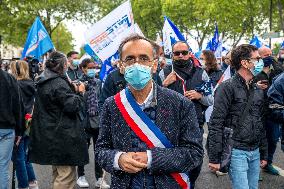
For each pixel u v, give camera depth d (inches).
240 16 1059.3
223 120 146.5
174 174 98.0
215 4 1049.5
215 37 406.6
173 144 98.2
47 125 178.7
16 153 205.0
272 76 249.0
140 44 97.3
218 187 238.7
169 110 97.5
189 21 1459.2
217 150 144.6
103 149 99.8
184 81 193.9
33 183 230.8
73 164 179.9
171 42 240.4
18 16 967.6
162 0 1567.4
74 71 307.0
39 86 181.3
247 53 145.7
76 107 175.9
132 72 94.0
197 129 100.0
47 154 178.2
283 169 272.1
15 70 219.0
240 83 148.0
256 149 151.0
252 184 154.0
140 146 96.8
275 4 987.9
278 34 569.6
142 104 98.0
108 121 100.1
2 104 180.2
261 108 150.2
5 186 183.2
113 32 245.6
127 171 94.7
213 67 283.6
